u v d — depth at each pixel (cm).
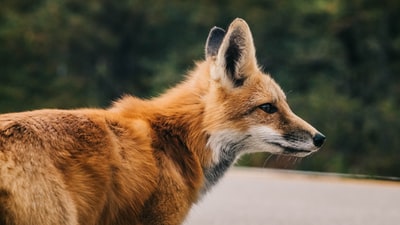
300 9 6962
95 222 1213
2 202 1074
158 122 1373
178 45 7556
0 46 7056
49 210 1110
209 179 1438
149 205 1294
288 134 1465
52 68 7225
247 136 1442
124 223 1265
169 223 1316
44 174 1124
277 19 7012
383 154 5731
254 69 1468
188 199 1364
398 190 3381
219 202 2862
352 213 2608
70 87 7069
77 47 7619
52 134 1173
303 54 6731
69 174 1166
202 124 1402
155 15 7556
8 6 7481
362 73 6825
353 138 5859
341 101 6097
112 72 7850
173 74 6869
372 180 3844
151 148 1317
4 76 6994
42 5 7656
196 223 2288
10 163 1102
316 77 6788
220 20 7306
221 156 1432
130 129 1298
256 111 1446
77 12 7719
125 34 7956
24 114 1188
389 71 6781
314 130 1489
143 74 7881
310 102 6131
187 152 1383
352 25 6850
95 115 1272
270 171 4334
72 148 1184
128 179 1252
